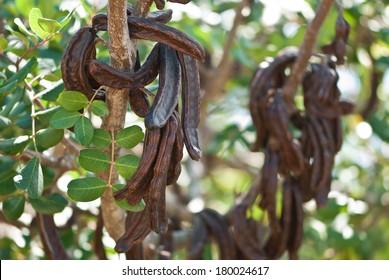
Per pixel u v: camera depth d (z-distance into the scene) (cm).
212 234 211
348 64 244
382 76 245
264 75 191
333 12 226
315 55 195
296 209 195
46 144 150
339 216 258
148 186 138
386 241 286
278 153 193
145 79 140
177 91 138
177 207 222
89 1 177
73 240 215
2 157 165
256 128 194
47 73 167
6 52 172
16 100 159
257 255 197
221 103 269
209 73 246
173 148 138
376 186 279
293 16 249
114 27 138
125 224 158
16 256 213
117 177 154
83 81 141
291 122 201
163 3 143
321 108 192
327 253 254
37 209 163
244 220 198
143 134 146
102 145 146
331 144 193
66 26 172
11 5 188
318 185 192
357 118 259
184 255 218
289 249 198
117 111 147
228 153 261
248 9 245
